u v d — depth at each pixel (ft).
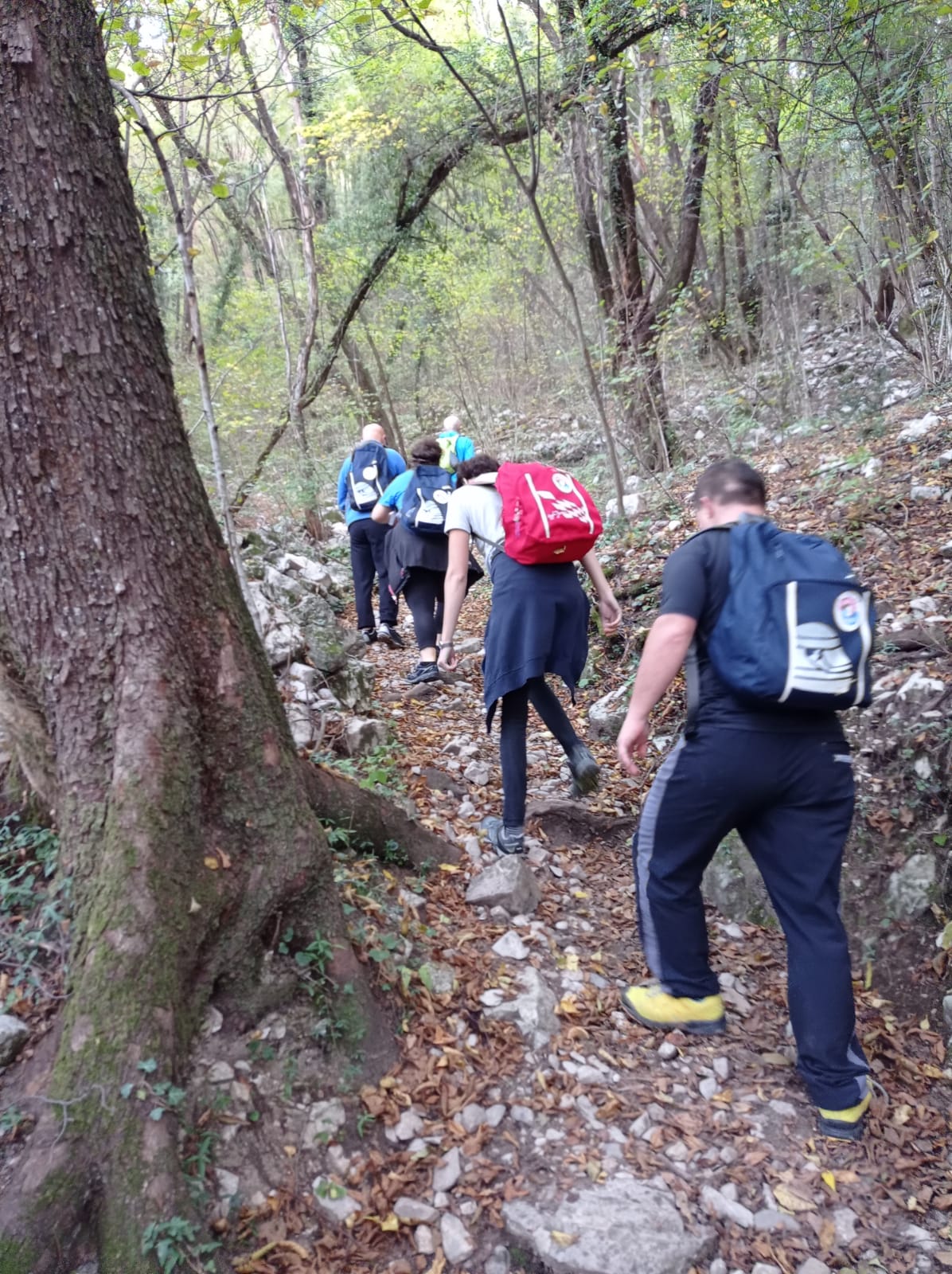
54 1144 6.35
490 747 15.60
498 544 12.16
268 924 8.27
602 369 29.01
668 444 29.53
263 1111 7.44
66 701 7.68
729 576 8.11
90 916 7.29
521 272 38.81
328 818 10.27
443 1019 8.86
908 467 20.01
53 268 7.25
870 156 21.75
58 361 7.33
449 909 10.50
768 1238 7.15
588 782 11.79
